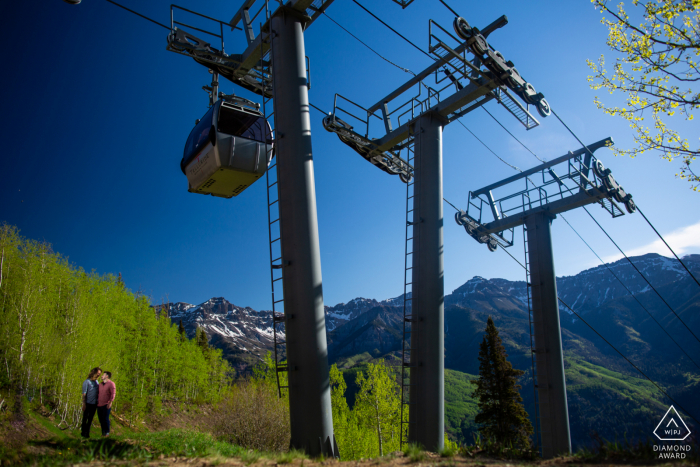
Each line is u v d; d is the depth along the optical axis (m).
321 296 12.05
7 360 21.17
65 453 8.94
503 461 8.16
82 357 25.48
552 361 26.41
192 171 16.34
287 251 12.15
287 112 13.06
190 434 14.31
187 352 59.44
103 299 34.62
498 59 16.97
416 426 16.03
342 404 52.91
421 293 17.31
